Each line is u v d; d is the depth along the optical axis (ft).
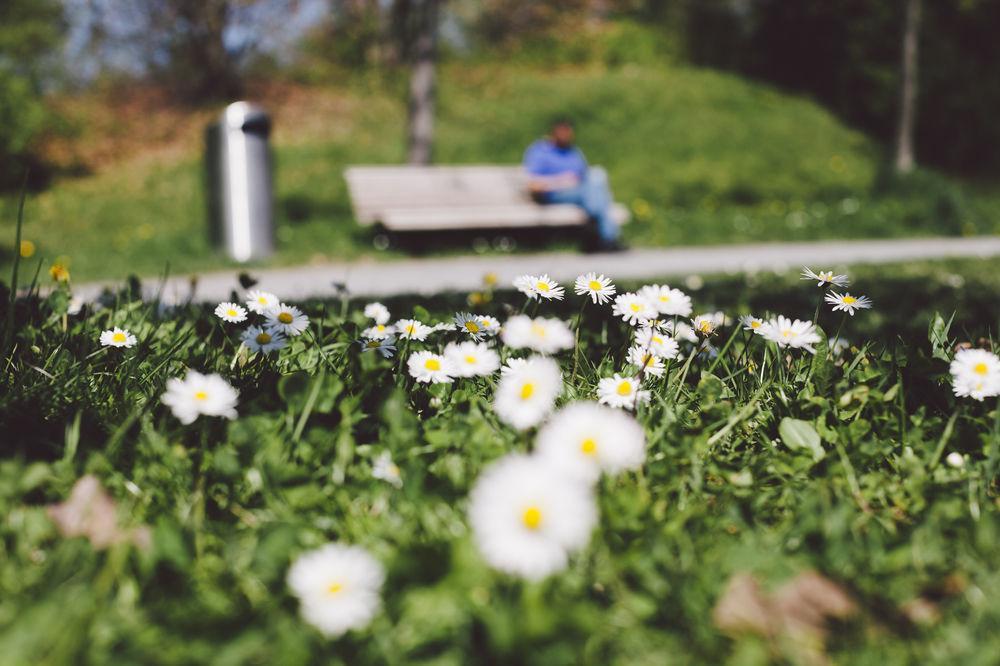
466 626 3.41
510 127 51.01
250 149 25.41
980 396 5.36
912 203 40.55
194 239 28.58
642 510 4.30
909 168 47.09
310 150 46.14
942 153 65.41
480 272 23.56
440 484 4.48
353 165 43.73
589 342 8.27
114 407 5.95
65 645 3.15
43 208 36.45
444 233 30.35
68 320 7.79
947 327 6.64
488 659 3.24
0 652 3.08
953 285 18.84
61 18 43.75
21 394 5.86
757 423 5.95
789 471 5.14
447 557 3.59
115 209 36.32
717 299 15.85
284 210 34.04
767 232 34.45
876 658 3.34
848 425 5.64
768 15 71.26
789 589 3.76
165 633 3.35
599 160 46.96
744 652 3.21
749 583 3.79
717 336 7.07
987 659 3.24
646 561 3.88
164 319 8.18
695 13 74.38
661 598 3.66
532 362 5.57
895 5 64.44
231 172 25.39
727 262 26.32
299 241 28.81
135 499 4.54
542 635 3.13
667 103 56.54
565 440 3.92
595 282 6.21
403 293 16.72
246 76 58.08
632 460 4.12
